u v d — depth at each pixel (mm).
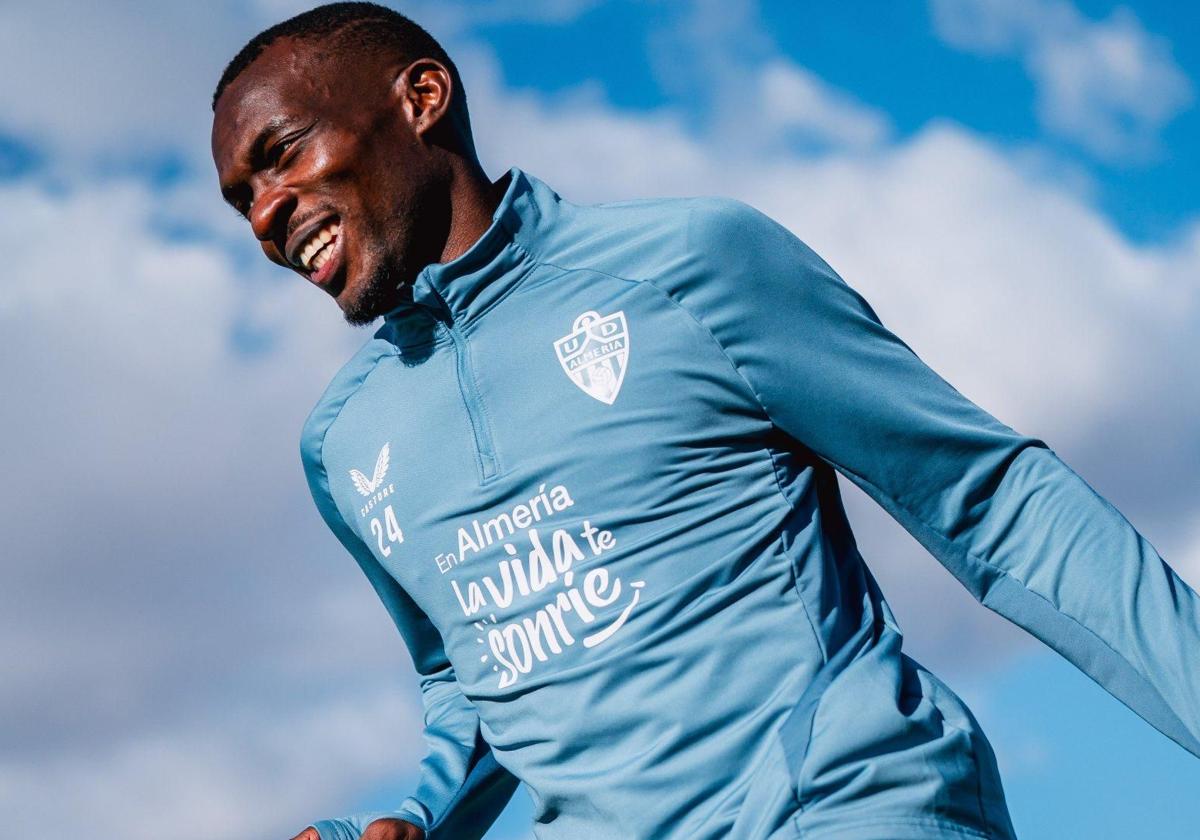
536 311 2445
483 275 2449
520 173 2533
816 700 2205
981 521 2365
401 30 2604
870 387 2359
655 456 2336
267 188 2514
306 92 2500
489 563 2406
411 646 2934
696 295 2365
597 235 2469
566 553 2340
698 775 2219
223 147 2537
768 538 2342
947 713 2266
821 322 2373
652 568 2301
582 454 2352
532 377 2414
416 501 2508
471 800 2746
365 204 2496
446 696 2918
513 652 2373
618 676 2271
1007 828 2225
